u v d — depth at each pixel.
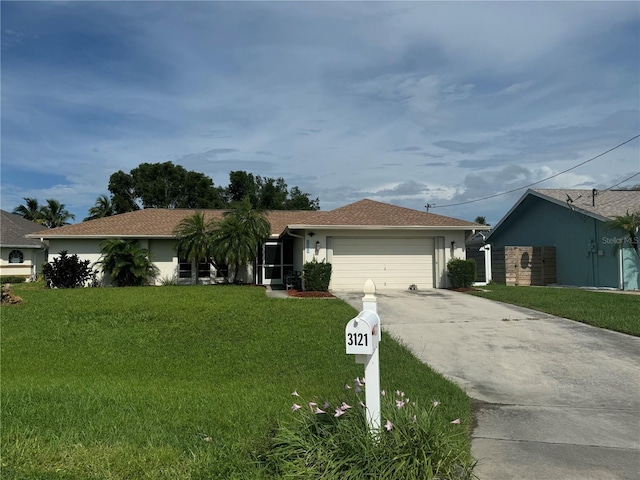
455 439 4.54
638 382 7.27
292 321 11.73
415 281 18.98
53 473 3.97
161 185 48.25
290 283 19.73
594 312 12.32
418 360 8.49
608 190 23.45
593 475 4.12
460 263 18.38
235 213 21.02
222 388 7.02
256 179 53.19
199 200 48.84
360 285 18.70
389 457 3.83
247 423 5.23
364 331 3.98
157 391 6.75
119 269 20.69
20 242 28.70
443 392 6.60
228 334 10.64
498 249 22.81
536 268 22.28
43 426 5.18
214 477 3.92
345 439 4.01
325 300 15.22
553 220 22.80
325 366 8.23
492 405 6.30
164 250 22.70
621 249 18.84
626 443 4.92
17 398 6.21
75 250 22.28
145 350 9.61
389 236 18.94
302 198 54.09
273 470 4.04
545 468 4.26
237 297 15.73
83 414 5.61
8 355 9.30
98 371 8.28
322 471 3.91
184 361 8.84
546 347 9.34
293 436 4.24
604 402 6.43
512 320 11.90
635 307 12.97
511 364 8.32
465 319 12.16
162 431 5.01
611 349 9.05
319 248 18.44
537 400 6.53
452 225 18.78
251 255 20.58
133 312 12.70
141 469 4.08
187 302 14.34
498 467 4.28
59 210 52.88
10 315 12.54
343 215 19.67
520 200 24.50
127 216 25.02
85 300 14.81
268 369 8.21
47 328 11.27
